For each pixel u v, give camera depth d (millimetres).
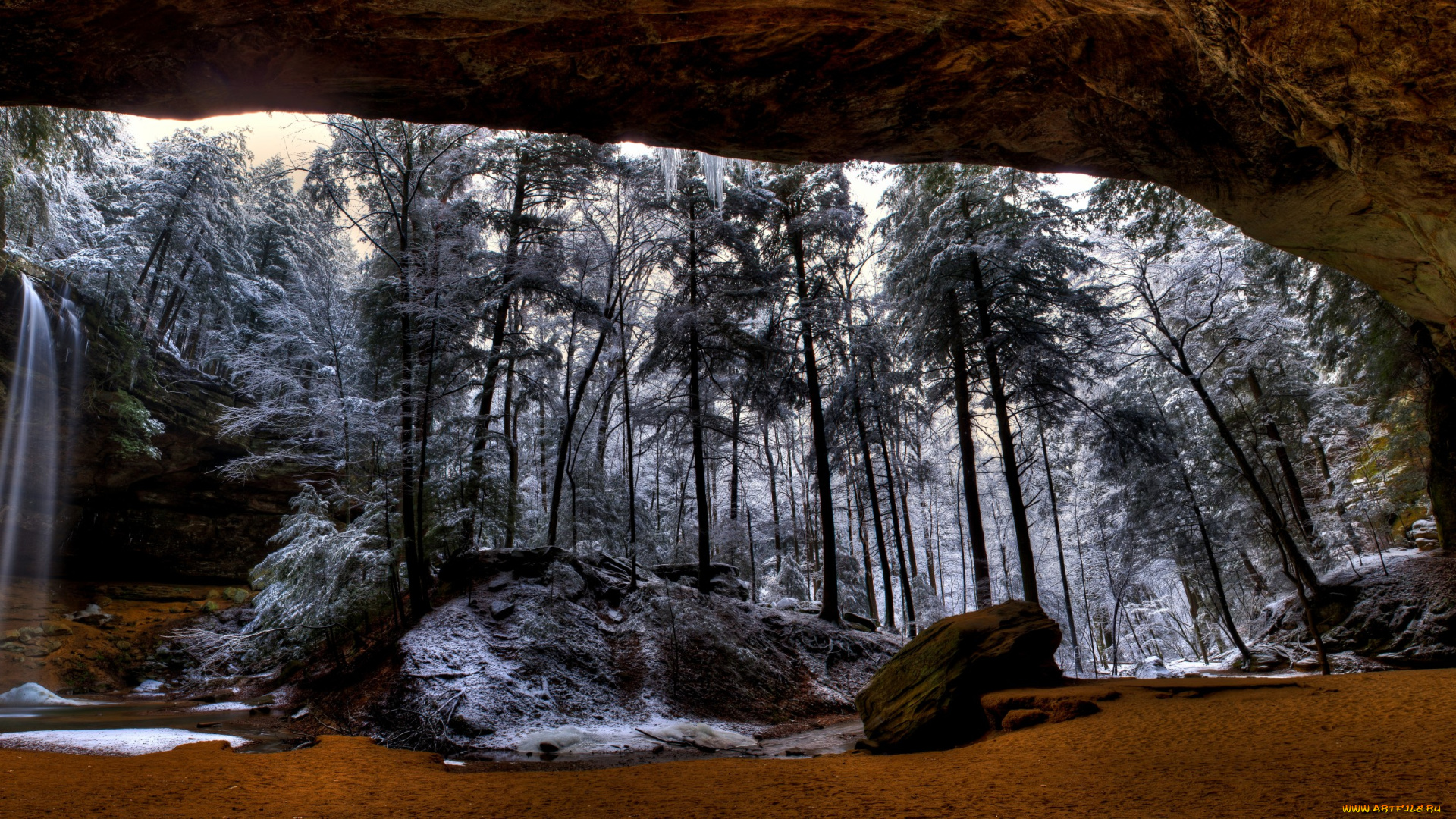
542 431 21266
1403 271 8500
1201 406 23000
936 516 32031
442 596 14734
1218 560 21359
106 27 5695
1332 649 16359
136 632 18891
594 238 17797
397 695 11273
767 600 21906
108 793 4836
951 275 15953
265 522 23703
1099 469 21312
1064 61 6852
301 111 7043
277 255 30453
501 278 17391
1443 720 5289
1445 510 16844
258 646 14344
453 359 17203
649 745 10094
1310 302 19844
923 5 6102
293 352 16156
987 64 6910
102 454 20484
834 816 3943
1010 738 6594
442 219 15430
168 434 21688
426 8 5848
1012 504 15266
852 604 22359
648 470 28656
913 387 19016
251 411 14719
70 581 20109
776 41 6500
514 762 8680
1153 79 6801
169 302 25719
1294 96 5547
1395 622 15586
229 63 6266
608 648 13906
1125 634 32844
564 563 15773
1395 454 19891
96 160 21141
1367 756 4379
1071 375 16281
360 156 14938
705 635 14531
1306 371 21172
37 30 5621
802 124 7727
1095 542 24266
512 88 6906
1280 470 21156
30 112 16328
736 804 4500
